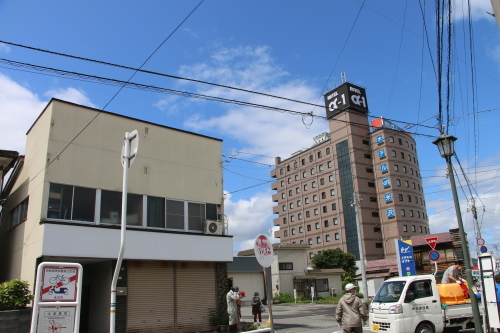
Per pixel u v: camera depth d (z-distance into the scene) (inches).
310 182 3117.6
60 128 565.0
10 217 692.1
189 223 676.1
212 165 740.7
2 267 693.3
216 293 674.8
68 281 338.0
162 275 617.0
